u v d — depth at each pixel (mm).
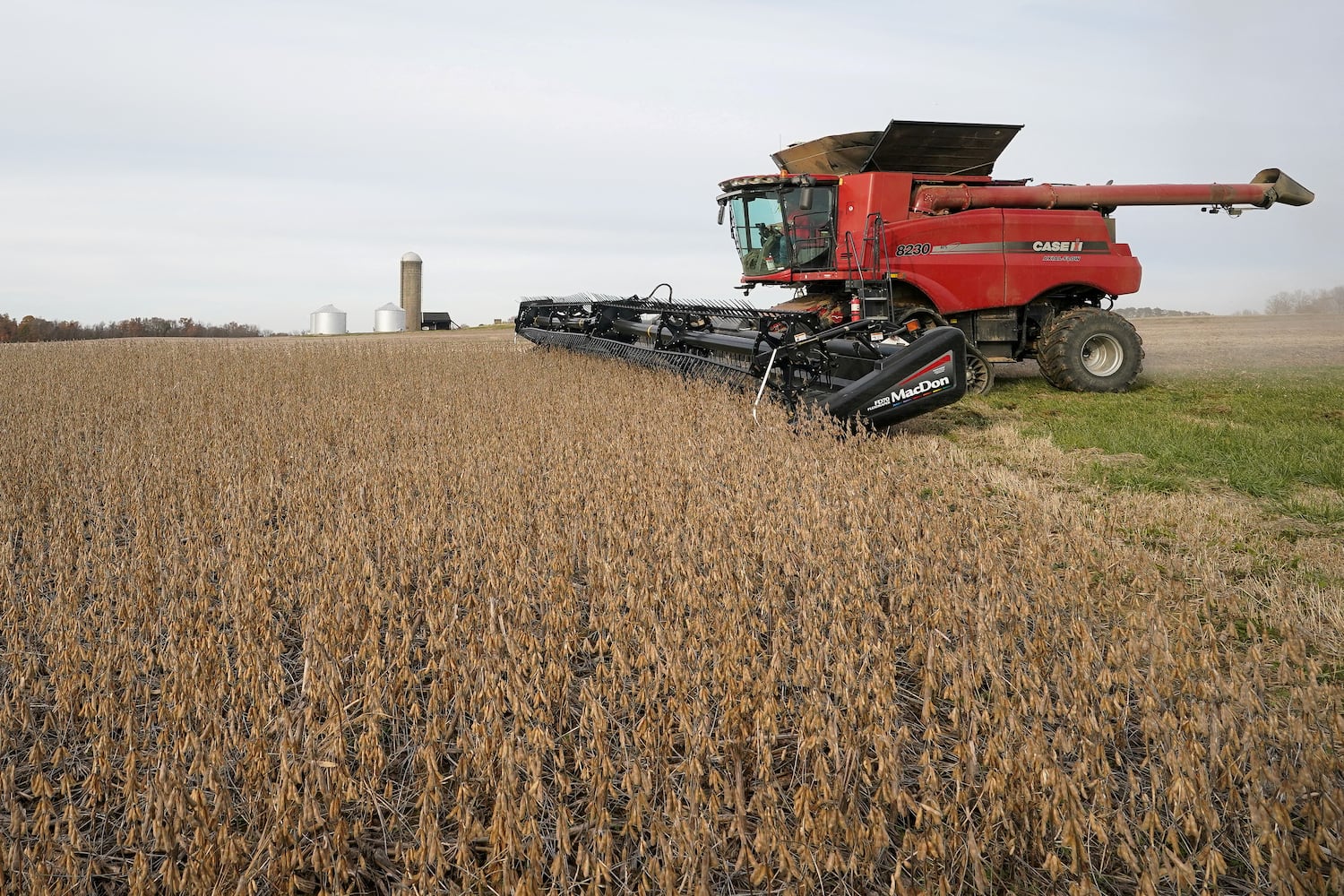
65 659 3771
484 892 2707
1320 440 8602
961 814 2799
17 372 15953
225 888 2559
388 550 5109
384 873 2871
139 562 4977
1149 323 34812
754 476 6297
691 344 11828
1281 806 2475
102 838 3010
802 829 2570
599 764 2805
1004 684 3426
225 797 2770
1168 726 3045
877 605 4227
